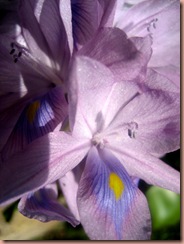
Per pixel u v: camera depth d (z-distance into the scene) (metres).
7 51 0.14
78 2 0.14
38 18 0.13
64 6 0.13
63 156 0.13
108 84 0.12
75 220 0.13
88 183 0.13
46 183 0.12
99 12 0.13
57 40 0.13
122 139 0.14
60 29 0.13
